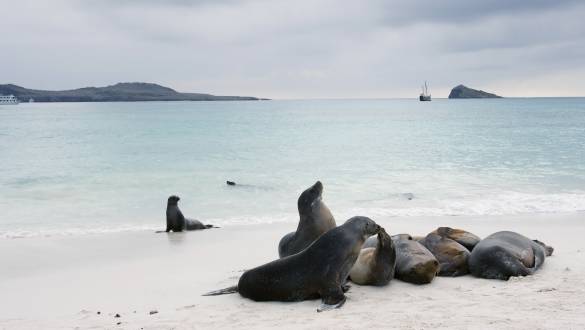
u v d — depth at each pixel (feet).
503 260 28.37
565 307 21.12
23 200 64.08
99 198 65.46
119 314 24.11
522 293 24.18
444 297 24.80
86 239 45.52
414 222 49.93
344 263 25.70
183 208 60.13
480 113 353.51
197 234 47.24
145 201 63.82
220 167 91.71
